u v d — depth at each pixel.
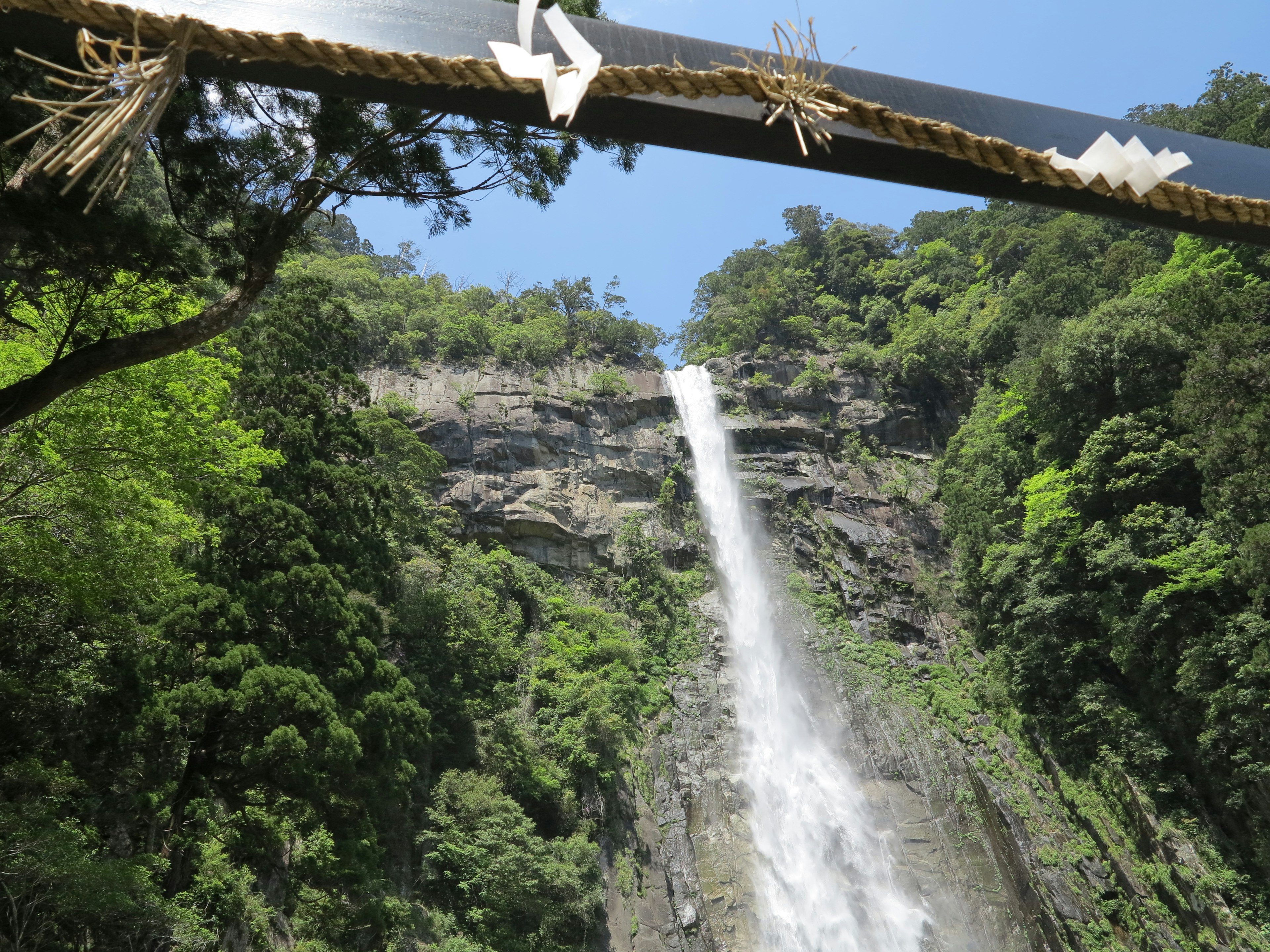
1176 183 2.12
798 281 87.06
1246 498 36.16
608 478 59.19
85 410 14.50
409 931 27.17
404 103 1.93
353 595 28.94
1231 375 37.56
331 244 82.19
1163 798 38.50
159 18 1.83
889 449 66.94
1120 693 41.91
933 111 2.15
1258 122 57.53
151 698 19.80
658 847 39.31
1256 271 49.91
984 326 67.69
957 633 53.41
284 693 21.27
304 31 1.89
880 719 48.22
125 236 9.87
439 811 31.62
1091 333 46.97
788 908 39.16
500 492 54.19
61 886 14.66
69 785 17.27
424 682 35.44
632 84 1.90
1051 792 42.50
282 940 22.42
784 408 67.75
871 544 59.09
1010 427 55.03
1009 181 2.15
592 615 47.62
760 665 50.78
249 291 7.88
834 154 2.04
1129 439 42.53
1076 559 44.97
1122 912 37.38
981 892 40.28
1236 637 35.47
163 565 16.88
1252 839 35.75
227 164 9.54
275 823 21.88
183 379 16.34
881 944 38.81
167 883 19.83
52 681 18.11
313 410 31.75
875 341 80.75
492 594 43.66
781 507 60.47
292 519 26.05
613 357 71.56
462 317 67.88
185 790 20.86
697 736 45.69
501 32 2.03
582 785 38.56
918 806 44.06
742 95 1.96
